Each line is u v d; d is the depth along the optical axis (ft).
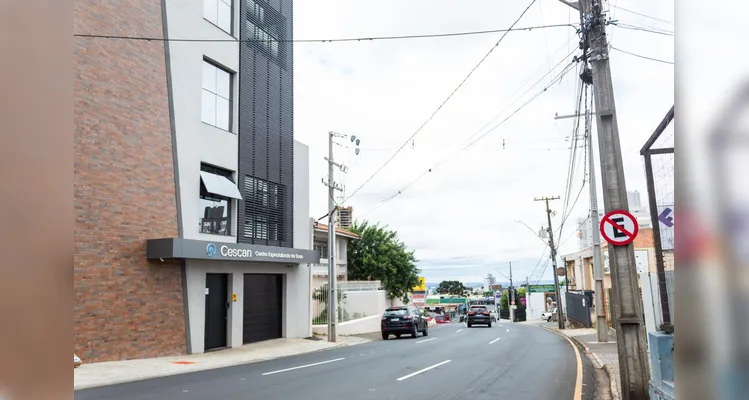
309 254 77.97
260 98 72.33
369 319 106.93
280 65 78.07
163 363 46.88
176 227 55.47
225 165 64.13
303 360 52.19
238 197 64.49
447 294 406.62
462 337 83.82
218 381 37.40
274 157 74.84
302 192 82.99
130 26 51.60
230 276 64.23
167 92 55.83
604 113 30.76
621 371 28.58
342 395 31.58
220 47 64.54
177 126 56.59
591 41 31.78
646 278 28.76
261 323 71.10
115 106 49.24
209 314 60.70
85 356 44.47
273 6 76.95
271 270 73.00
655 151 24.71
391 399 30.35
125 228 49.26
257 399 30.17
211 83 63.57
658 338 23.31
